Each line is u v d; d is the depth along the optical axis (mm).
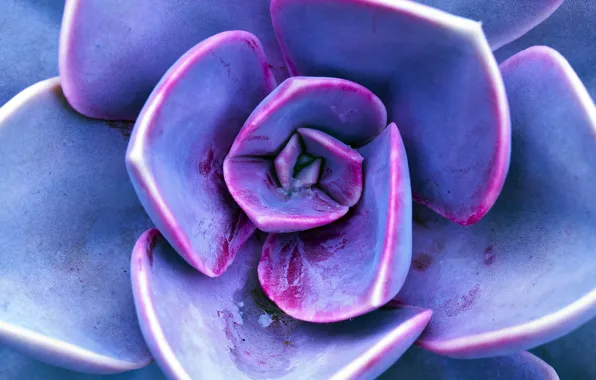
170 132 216
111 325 227
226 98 225
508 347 213
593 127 214
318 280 225
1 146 222
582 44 244
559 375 252
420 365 244
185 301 222
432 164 229
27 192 226
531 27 234
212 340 222
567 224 220
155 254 221
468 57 212
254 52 225
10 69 238
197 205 223
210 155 228
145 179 210
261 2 232
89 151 231
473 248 231
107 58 224
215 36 217
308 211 227
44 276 226
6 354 246
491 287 226
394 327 215
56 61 241
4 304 219
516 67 225
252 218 221
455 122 222
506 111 214
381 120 228
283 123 224
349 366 209
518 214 227
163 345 211
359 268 221
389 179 213
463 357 220
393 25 214
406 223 210
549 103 220
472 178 222
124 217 235
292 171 230
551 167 221
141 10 224
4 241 224
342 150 226
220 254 226
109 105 229
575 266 216
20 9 240
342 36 221
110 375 246
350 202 230
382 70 225
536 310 214
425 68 221
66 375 246
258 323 232
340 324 227
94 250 231
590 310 208
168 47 228
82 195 231
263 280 228
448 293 231
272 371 223
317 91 219
